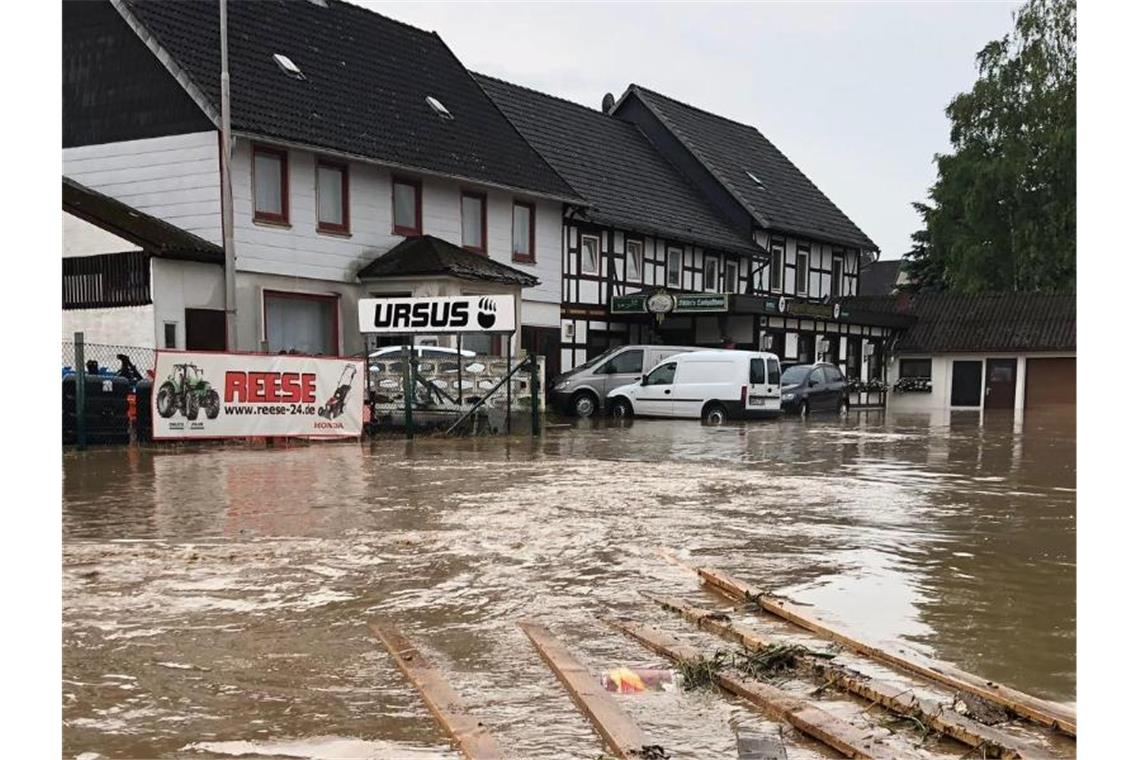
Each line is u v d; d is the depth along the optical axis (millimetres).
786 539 7930
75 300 18250
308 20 24203
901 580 6523
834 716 4031
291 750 3758
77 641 5074
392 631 5270
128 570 6594
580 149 31969
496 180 24734
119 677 4547
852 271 41344
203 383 15117
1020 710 4090
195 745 3797
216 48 20562
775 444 17391
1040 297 38062
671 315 29984
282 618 5508
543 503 9625
